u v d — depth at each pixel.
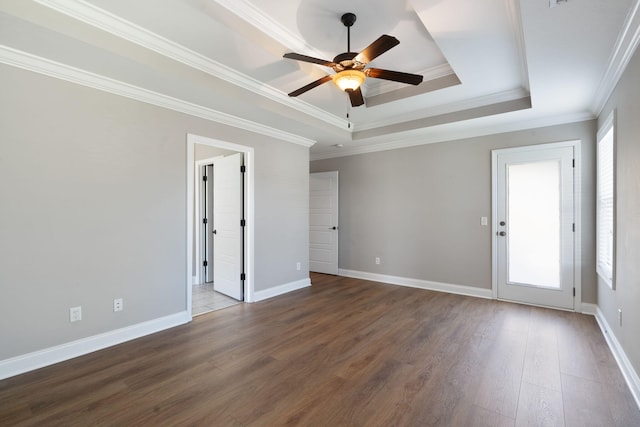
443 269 4.75
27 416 1.87
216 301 4.28
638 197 2.08
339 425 1.80
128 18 2.20
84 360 2.56
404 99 3.85
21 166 2.35
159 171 3.19
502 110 3.71
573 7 1.83
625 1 1.77
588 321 3.44
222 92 3.04
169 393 2.11
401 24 2.58
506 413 1.90
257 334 3.12
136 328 3.02
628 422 1.81
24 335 2.37
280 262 4.66
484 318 3.54
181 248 3.40
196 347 2.82
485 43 2.57
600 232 3.36
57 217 2.53
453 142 4.64
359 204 5.66
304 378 2.30
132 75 2.63
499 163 4.27
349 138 4.98
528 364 2.48
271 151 4.51
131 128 2.97
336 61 2.32
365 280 5.51
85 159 2.68
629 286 2.27
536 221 4.02
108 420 1.84
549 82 2.85
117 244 2.88
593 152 3.66
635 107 2.12
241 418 1.86
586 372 2.36
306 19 2.49
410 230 5.07
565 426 1.78
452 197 4.66
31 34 2.02
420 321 3.46
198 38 2.45
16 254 2.34
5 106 2.28
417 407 1.96
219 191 4.70
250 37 2.49
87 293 2.70
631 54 2.17
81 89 2.64
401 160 5.15
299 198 5.00
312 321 3.48
